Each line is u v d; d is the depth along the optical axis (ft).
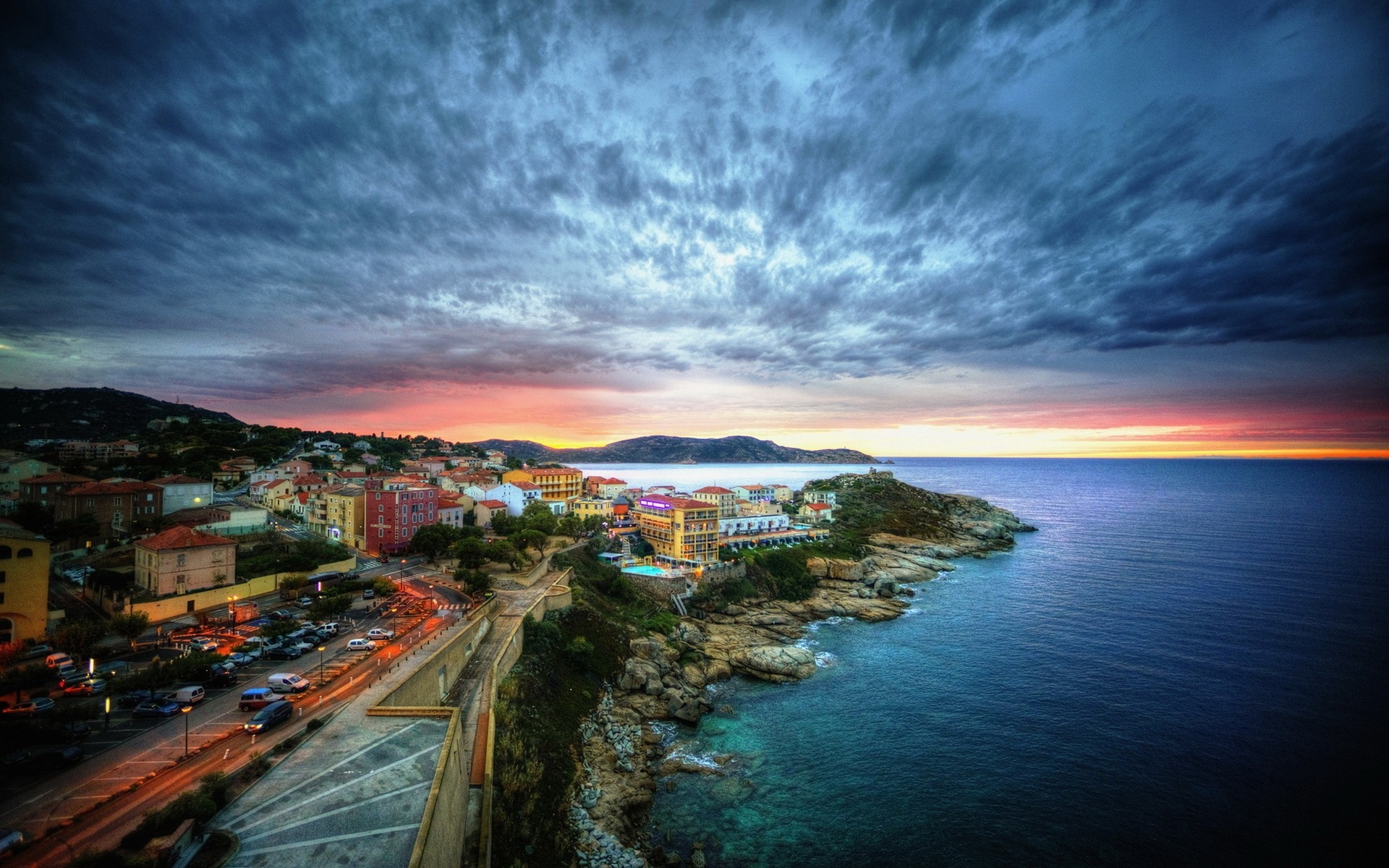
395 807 103.09
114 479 463.42
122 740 140.15
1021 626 389.19
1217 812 196.65
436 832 98.32
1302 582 487.20
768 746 234.99
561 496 620.49
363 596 283.79
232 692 171.53
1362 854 178.60
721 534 540.93
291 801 104.63
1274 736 244.42
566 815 171.32
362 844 92.68
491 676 207.82
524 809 158.92
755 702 278.05
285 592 269.64
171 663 161.99
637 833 178.81
